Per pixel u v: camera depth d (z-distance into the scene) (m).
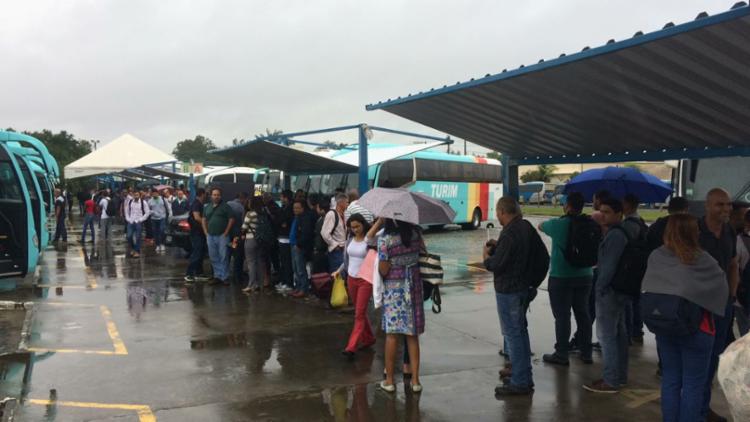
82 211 33.00
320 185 21.45
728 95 5.04
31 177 11.66
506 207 5.31
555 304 6.16
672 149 6.75
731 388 3.11
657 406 5.07
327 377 5.82
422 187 24.11
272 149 11.98
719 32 4.05
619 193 7.50
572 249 5.91
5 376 5.75
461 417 4.85
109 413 4.86
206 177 29.88
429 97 6.39
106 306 9.05
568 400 5.21
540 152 8.17
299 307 8.99
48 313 8.55
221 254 10.88
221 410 4.95
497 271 5.30
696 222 4.03
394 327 5.30
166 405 5.05
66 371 5.92
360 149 10.53
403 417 4.85
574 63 4.92
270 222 10.26
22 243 9.76
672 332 3.94
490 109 6.69
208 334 7.40
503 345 6.70
